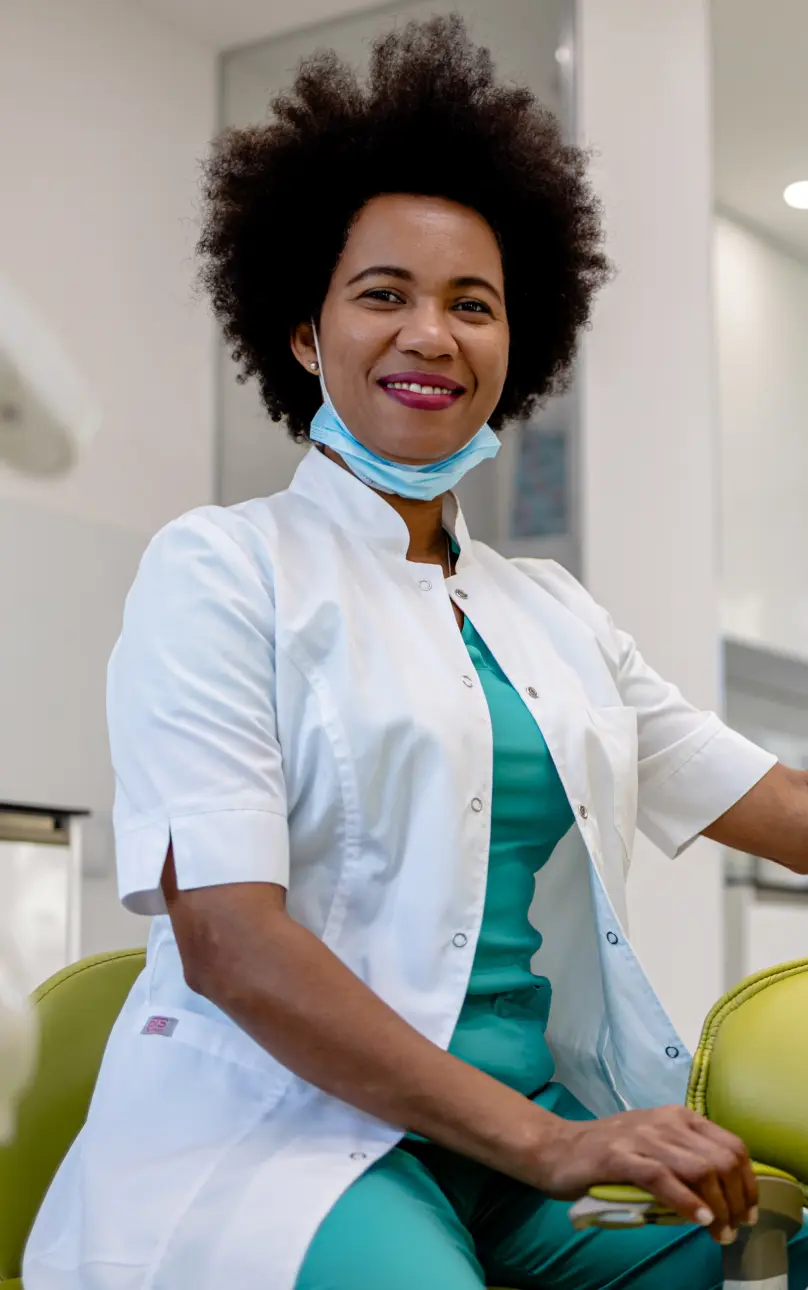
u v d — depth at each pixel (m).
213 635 1.10
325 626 1.13
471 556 1.34
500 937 1.13
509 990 1.12
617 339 3.17
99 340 3.52
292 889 1.10
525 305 1.49
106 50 3.61
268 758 1.07
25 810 2.59
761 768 1.39
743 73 3.38
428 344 1.21
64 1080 1.23
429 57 1.37
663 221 3.21
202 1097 1.02
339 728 1.10
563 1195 0.86
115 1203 0.97
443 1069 0.92
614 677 1.39
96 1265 0.94
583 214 1.52
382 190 1.29
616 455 3.15
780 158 3.41
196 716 1.06
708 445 3.17
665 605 3.13
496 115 1.35
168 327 3.69
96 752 3.32
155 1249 0.93
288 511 1.26
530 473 3.19
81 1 3.57
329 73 1.40
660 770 1.40
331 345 1.27
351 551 1.23
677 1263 1.05
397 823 1.10
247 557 1.16
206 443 3.74
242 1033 1.04
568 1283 1.09
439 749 1.10
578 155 1.53
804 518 3.50
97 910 3.28
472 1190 1.07
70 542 3.32
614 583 3.11
